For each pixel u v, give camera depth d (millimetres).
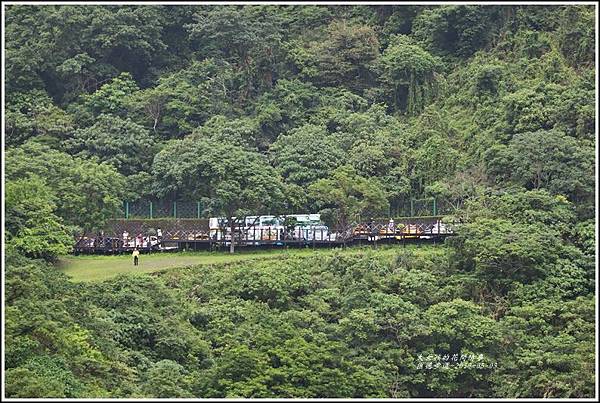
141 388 132750
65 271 182375
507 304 176625
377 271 185375
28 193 179250
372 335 161000
